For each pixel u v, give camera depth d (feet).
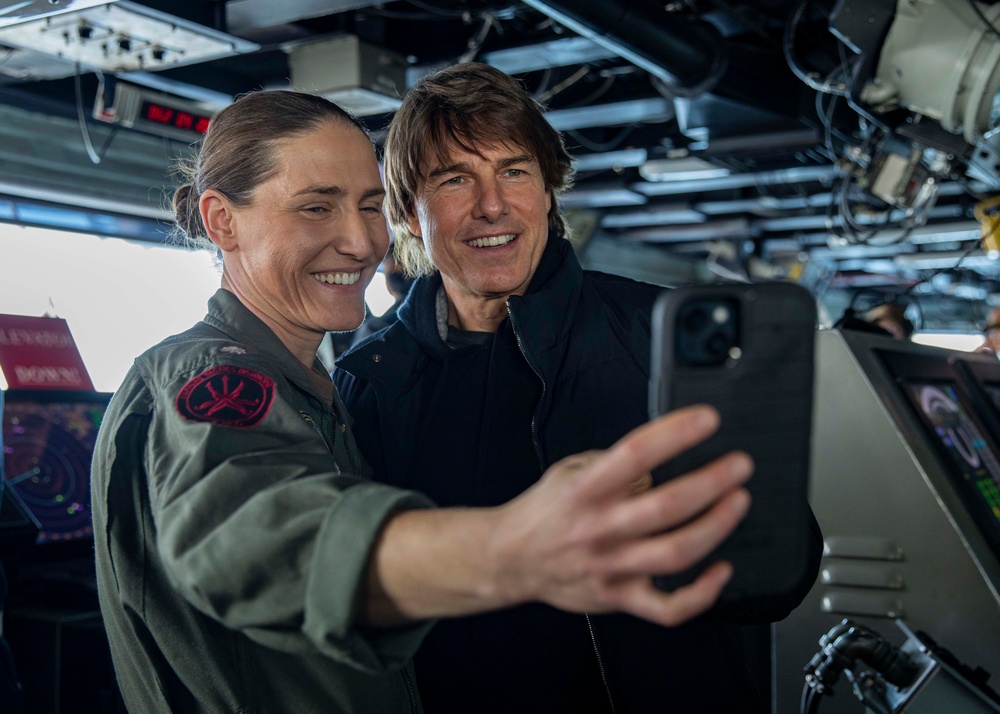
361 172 3.87
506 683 4.42
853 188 16.70
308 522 2.26
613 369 4.69
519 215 4.79
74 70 12.71
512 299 4.62
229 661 3.34
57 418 8.66
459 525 1.97
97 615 7.49
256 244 3.83
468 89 4.79
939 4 10.50
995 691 5.31
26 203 16.42
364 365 4.88
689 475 1.72
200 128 15.14
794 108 14.71
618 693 4.30
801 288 2.01
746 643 6.48
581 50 13.82
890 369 5.92
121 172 17.60
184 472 2.66
